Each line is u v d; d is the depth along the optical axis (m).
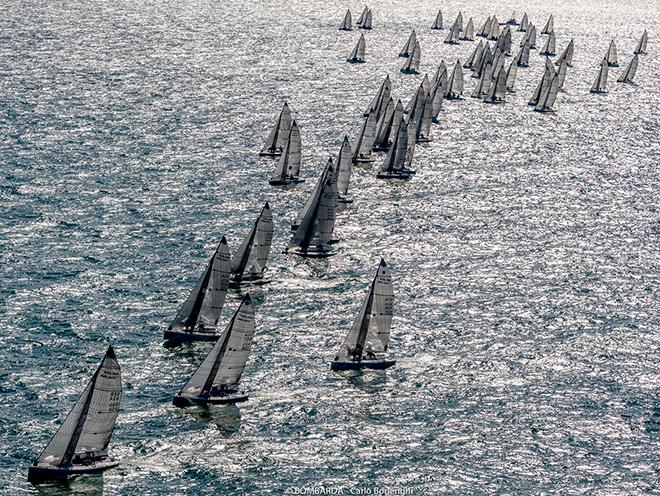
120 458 198.25
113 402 193.25
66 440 192.00
